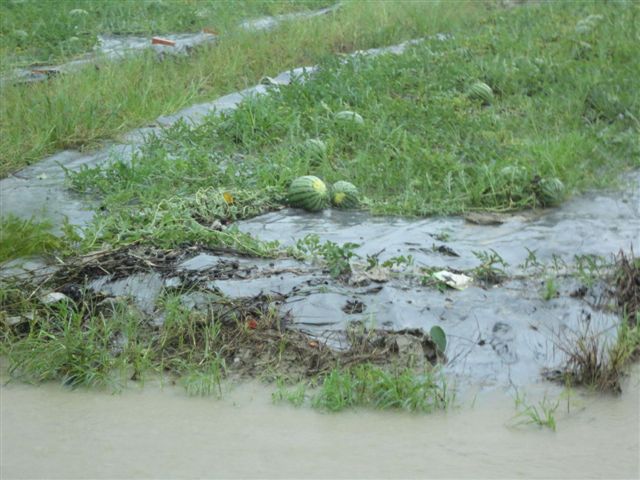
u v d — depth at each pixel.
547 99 12.62
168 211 9.78
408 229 9.78
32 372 8.09
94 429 7.52
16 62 15.05
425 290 8.77
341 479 7.11
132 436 7.46
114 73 13.76
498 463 7.24
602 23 15.83
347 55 14.81
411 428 7.53
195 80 14.12
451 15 17.27
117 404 7.77
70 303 8.69
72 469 7.19
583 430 7.54
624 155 11.19
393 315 8.45
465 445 7.38
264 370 8.08
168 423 7.58
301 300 8.62
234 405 7.75
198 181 10.56
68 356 8.07
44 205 10.38
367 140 11.49
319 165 11.11
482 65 13.80
